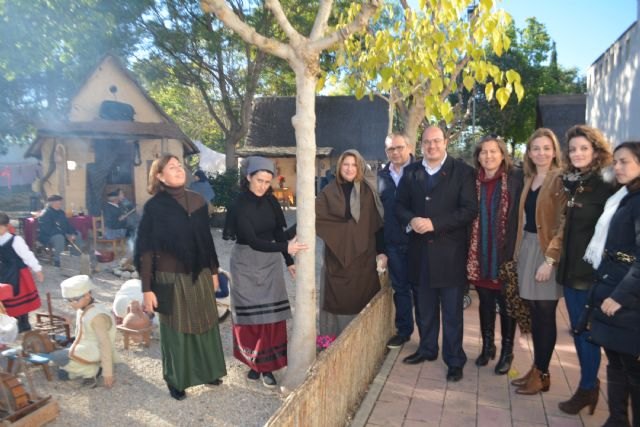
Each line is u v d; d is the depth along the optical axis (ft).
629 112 35.04
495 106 104.63
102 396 14.43
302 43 12.43
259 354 14.30
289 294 25.68
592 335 10.40
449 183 13.84
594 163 11.34
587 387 12.13
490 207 13.84
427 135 13.93
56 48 51.60
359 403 13.51
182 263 13.50
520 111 111.24
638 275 9.39
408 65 14.34
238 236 14.21
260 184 13.96
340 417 12.01
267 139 91.20
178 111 123.95
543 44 113.39
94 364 15.08
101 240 35.35
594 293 10.42
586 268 11.34
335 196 15.17
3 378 12.56
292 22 70.85
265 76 91.91
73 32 51.67
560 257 11.72
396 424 12.09
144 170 49.65
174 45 68.08
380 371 14.98
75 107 49.55
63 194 45.34
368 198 15.38
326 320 16.21
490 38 12.59
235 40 68.64
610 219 10.33
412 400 13.25
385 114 90.02
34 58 46.78
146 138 47.14
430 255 14.07
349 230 15.14
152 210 13.46
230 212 14.20
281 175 88.22
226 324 20.84
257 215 14.07
